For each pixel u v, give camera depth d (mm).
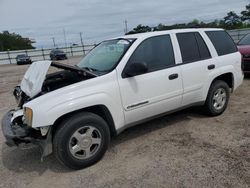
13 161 4234
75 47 53750
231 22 72562
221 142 4262
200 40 5098
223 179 3266
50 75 4484
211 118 5348
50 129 3498
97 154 3850
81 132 3713
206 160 3736
